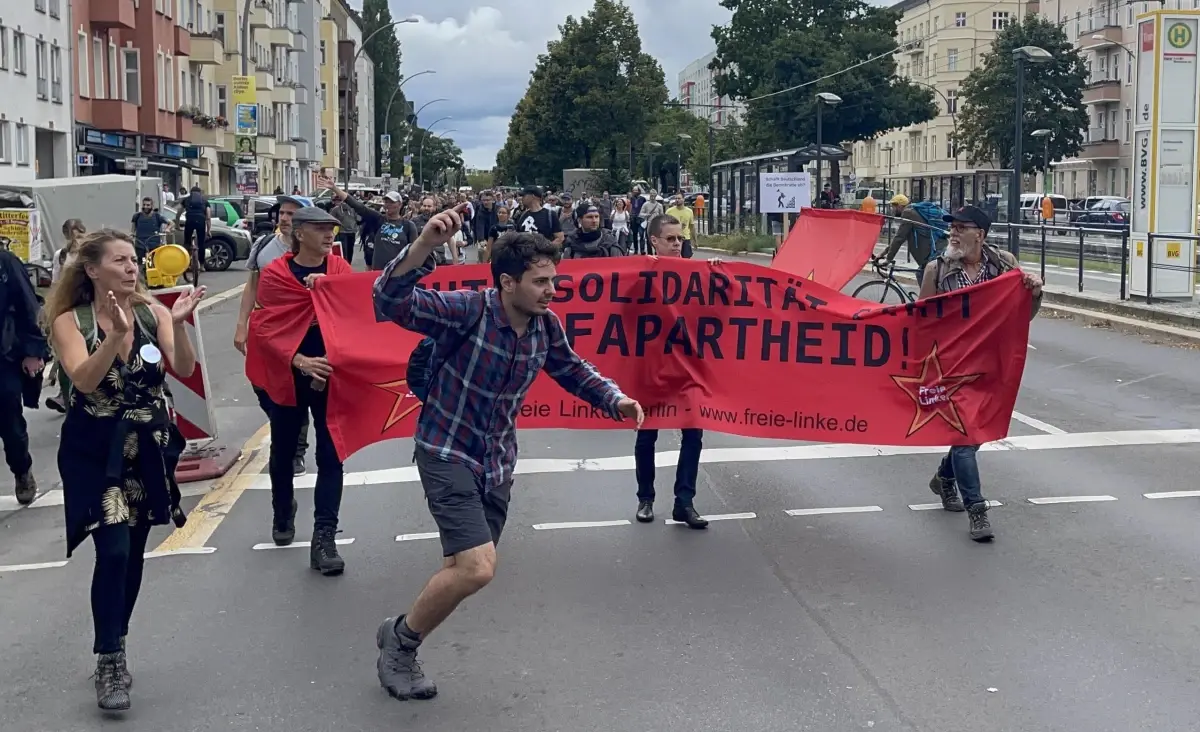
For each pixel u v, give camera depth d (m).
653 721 5.09
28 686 5.62
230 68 64.62
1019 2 95.94
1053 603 6.49
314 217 7.16
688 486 8.05
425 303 5.12
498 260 5.12
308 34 91.25
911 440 7.91
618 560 7.36
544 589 6.84
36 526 8.52
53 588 7.09
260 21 69.88
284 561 7.43
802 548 7.57
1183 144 19.75
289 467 7.64
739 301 7.95
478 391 5.19
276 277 7.18
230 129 65.06
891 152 109.81
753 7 67.81
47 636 6.29
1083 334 18.25
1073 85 67.88
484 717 5.17
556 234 15.20
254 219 39.16
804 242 11.04
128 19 47.50
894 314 7.89
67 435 5.27
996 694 5.31
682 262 7.92
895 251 16.67
